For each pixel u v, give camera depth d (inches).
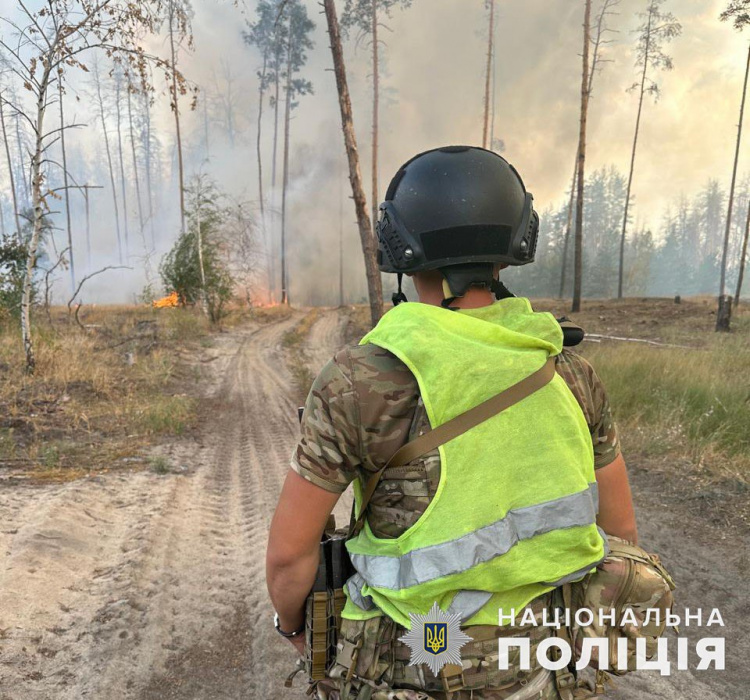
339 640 41.3
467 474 37.8
